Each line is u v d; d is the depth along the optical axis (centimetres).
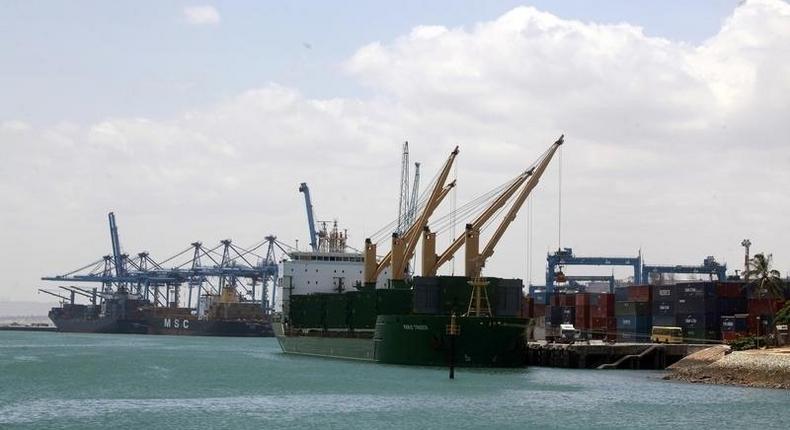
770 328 12712
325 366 12262
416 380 10025
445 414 7506
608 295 16238
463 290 11638
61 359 15012
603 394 8969
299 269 16125
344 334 13725
